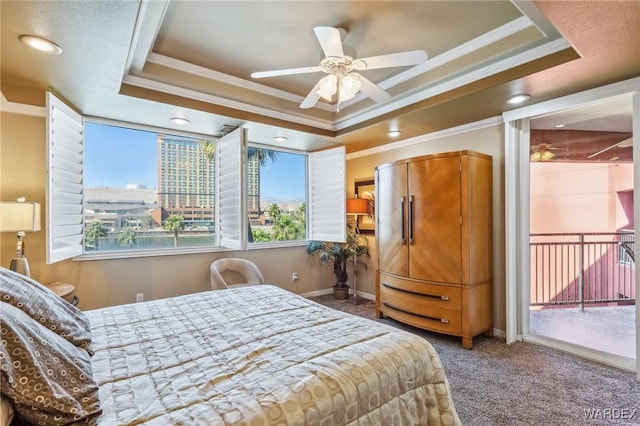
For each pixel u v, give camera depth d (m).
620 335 3.29
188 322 1.83
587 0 1.46
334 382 1.20
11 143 2.84
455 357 2.83
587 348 2.81
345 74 2.23
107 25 1.71
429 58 2.72
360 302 4.65
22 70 2.22
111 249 3.46
